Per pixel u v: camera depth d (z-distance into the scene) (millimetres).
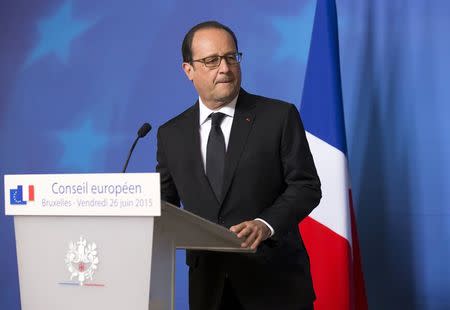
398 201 11438
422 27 11445
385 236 11477
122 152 13148
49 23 13805
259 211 7207
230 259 7070
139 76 13148
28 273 5559
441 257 11203
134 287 5105
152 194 4992
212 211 7219
